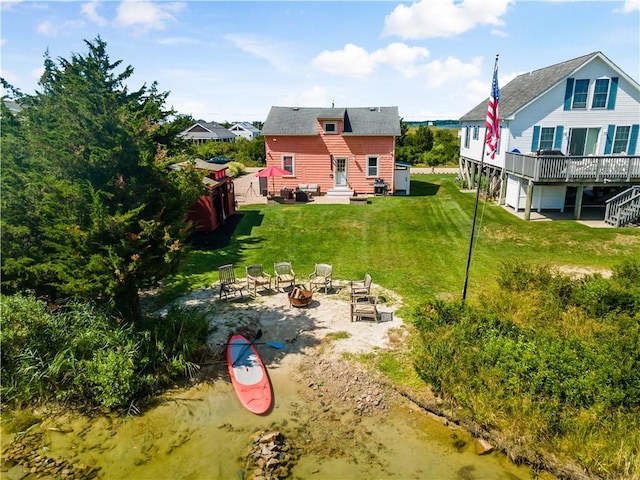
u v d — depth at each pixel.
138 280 9.03
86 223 8.55
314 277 13.31
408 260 15.09
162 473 6.52
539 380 7.34
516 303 10.54
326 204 24.02
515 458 6.68
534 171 18.23
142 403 8.23
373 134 25.31
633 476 6.14
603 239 16.28
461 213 21.05
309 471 6.50
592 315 10.09
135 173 9.09
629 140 20.47
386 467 6.58
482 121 24.94
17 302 8.80
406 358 9.21
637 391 7.04
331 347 9.73
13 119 9.76
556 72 21.33
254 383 8.61
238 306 11.73
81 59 9.22
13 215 8.94
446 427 7.45
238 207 23.58
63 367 8.33
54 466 6.70
